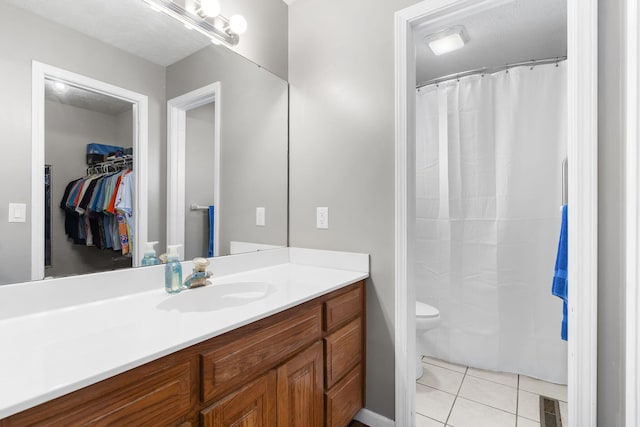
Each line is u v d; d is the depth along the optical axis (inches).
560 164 77.7
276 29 70.2
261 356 37.3
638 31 31.9
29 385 21.0
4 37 35.1
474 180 86.2
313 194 68.0
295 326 42.6
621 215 37.3
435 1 52.8
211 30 56.3
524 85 81.1
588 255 39.4
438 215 91.0
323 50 66.8
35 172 37.2
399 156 56.2
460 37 76.8
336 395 50.8
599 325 39.1
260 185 66.1
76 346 27.5
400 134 56.1
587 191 39.4
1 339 29.1
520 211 81.4
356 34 62.0
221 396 32.7
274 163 69.0
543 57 88.4
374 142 59.5
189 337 29.5
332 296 50.4
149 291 46.1
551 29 75.8
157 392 27.2
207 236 57.0
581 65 39.8
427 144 92.7
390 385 57.7
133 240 46.3
